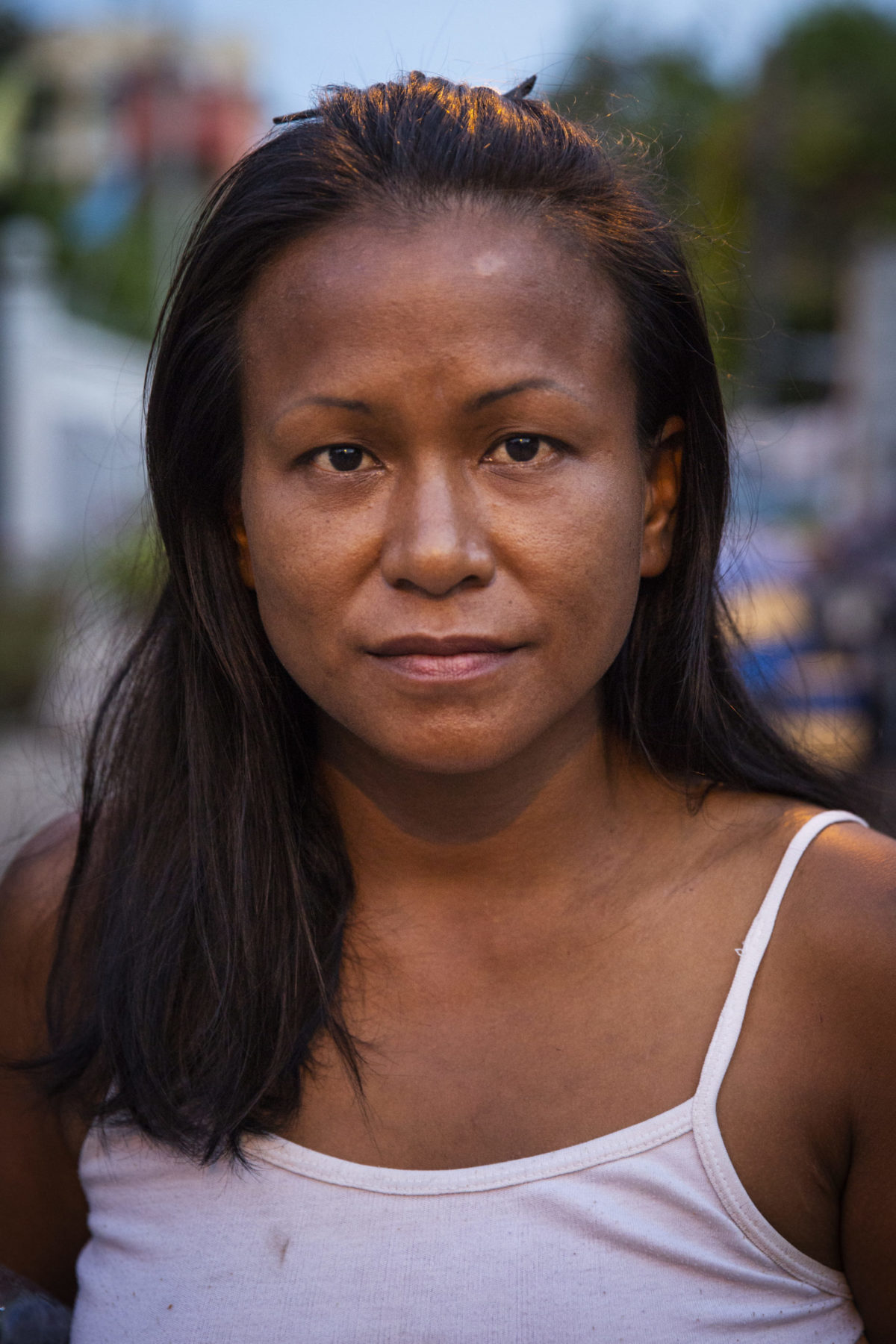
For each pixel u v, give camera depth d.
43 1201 1.34
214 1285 1.10
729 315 1.65
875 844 1.14
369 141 1.07
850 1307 1.14
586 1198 1.05
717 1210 1.04
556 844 1.16
